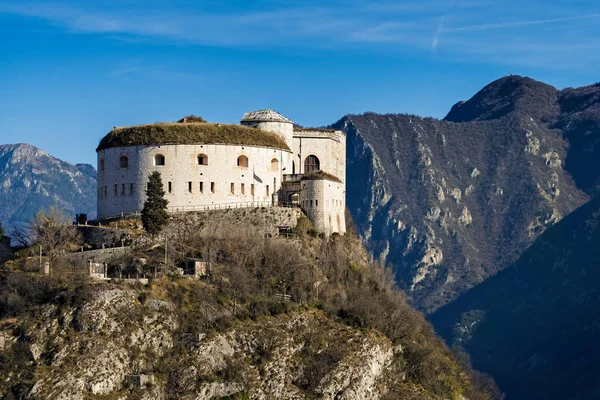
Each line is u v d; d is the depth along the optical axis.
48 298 172.50
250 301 188.00
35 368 161.62
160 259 194.25
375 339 195.62
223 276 190.38
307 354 185.50
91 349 164.75
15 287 174.25
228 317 182.25
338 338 190.50
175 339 174.38
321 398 179.62
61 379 160.00
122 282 176.88
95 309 169.75
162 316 175.25
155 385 166.62
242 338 180.12
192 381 170.12
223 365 174.75
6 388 159.38
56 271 181.25
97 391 161.12
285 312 190.50
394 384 196.12
